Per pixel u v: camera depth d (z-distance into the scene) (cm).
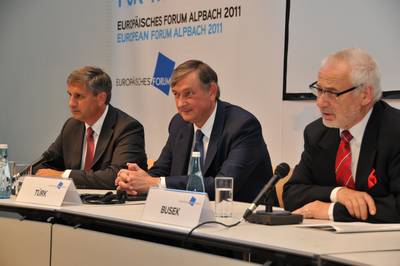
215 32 421
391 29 335
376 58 341
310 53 371
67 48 527
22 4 559
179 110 304
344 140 244
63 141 371
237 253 184
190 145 315
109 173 333
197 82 299
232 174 288
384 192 230
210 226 206
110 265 222
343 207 221
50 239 245
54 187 261
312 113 372
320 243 176
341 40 357
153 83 464
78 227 239
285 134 386
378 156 231
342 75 231
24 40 559
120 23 486
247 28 404
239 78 409
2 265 262
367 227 198
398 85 332
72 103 353
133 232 227
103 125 358
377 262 153
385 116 236
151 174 329
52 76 539
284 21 384
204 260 191
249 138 300
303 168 257
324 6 364
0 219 263
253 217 216
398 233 195
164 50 455
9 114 568
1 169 283
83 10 514
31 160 554
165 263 204
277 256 171
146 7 467
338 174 245
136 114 475
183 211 209
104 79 356
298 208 245
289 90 382
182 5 442
